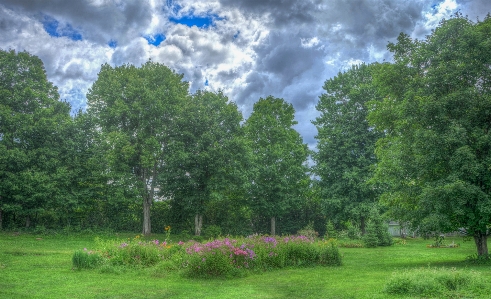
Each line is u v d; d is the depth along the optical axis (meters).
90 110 33.16
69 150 31.12
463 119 15.58
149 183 34.50
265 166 39.03
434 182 15.74
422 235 17.47
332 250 16.77
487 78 16.16
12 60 31.56
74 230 31.92
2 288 10.27
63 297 9.27
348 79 38.97
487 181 15.30
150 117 31.98
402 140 17.84
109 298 9.28
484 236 17.22
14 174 29.03
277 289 10.67
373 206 33.50
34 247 22.44
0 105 29.47
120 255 14.69
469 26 16.36
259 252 15.05
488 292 8.69
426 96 16.28
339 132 36.78
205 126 33.00
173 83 34.22
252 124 40.88
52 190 29.58
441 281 9.44
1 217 30.80
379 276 12.91
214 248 13.62
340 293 9.80
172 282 11.77
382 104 19.98
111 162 30.61
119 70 35.03
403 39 18.83
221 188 32.38
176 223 37.62
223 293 10.02
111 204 31.75
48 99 31.91
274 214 39.31
